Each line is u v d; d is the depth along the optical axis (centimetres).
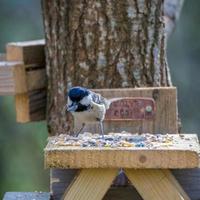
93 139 725
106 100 830
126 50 876
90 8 871
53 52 907
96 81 876
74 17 879
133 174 684
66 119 895
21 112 952
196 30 1834
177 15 1097
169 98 848
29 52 942
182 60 1841
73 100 809
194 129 1814
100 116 814
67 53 888
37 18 1778
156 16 890
